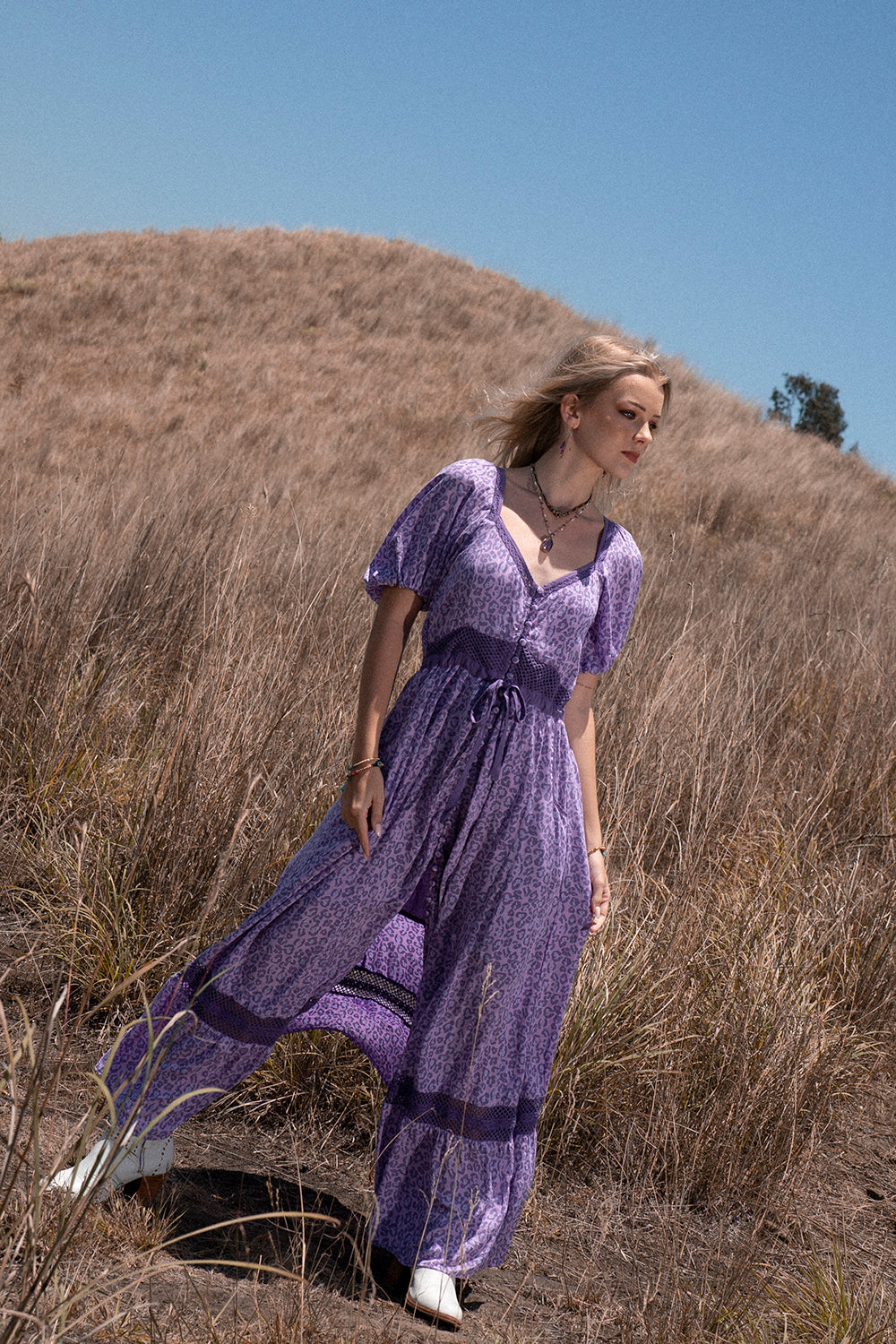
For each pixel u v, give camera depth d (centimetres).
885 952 348
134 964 281
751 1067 283
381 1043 227
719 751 443
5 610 420
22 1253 155
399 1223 208
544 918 207
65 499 664
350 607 527
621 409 210
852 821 455
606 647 226
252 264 2823
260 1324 177
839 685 557
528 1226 243
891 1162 293
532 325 2716
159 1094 201
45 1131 211
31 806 355
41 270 2708
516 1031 209
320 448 1606
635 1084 281
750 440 2014
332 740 360
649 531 1220
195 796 317
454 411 1956
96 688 414
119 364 2136
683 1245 228
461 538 209
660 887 367
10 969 283
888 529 1535
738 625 630
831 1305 219
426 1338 188
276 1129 256
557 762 212
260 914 200
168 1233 198
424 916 215
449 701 205
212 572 534
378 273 2872
